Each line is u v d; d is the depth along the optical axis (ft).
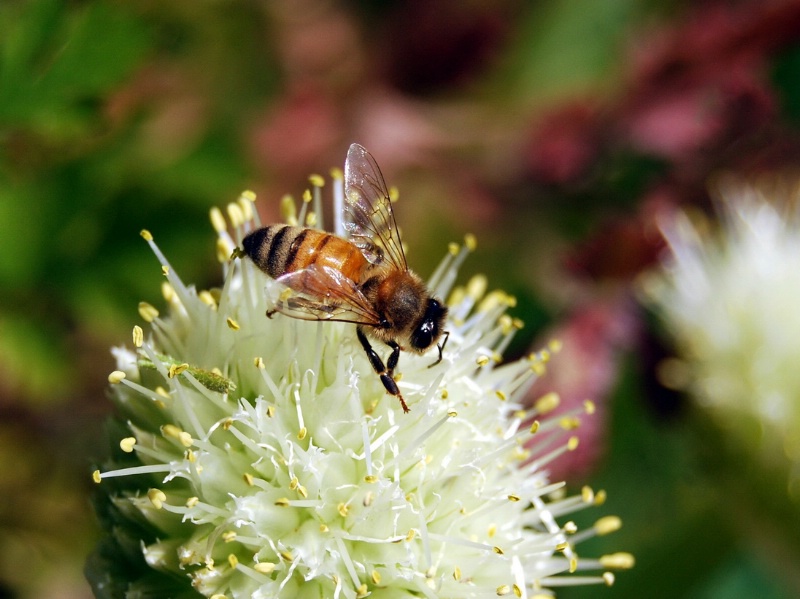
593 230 0.52
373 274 0.37
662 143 0.53
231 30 0.51
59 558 0.49
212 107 0.50
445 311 0.37
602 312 0.51
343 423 0.35
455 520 0.36
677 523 0.49
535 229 0.53
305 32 0.53
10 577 0.48
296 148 0.51
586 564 0.37
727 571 0.52
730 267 0.51
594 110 0.54
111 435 0.36
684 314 0.50
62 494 0.49
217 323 0.36
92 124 0.43
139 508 0.35
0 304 0.45
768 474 0.48
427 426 0.36
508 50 0.55
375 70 0.54
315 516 0.35
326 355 0.36
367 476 0.34
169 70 0.49
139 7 0.46
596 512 0.50
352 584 0.35
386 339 0.37
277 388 0.35
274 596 0.34
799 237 0.51
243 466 0.35
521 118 0.54
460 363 0.37
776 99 0.55
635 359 0.51
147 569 0.35
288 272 0.36
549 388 0.49
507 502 0.36
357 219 0.39
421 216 0.52
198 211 0.47
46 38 0.42
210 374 0.35
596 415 0.49
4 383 0.47
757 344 0.49
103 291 0.46
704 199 0.54
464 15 0.54
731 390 0.48
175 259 0.46
